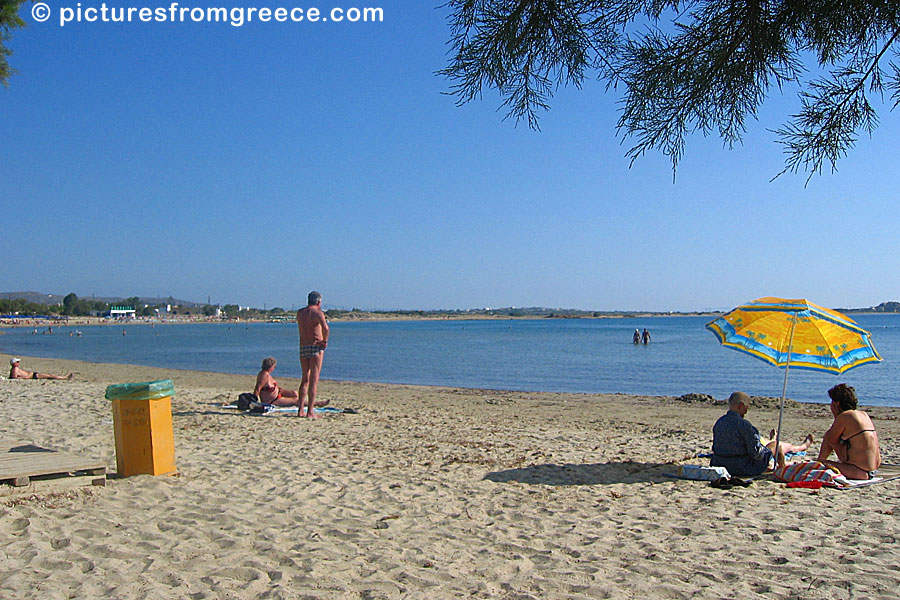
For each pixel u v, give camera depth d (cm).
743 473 726
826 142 458
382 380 2931
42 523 501
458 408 1673
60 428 1015
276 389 1361
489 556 464
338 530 516
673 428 1331
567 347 6000
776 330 753
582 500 630
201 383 2405
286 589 394
